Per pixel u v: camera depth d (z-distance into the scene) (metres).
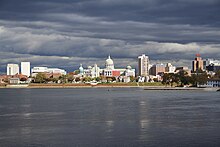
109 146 67.38
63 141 72.12
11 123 99.06
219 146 66.56
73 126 92.00
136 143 69.44
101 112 128.12
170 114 119.00
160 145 67.56
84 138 74.88
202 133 79.62
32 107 155.00
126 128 87.75
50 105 166.38
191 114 118.62
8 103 183.50
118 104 169.00
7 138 75.75
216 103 170.00
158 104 166.25
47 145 68.81
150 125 92.56
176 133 79.81
